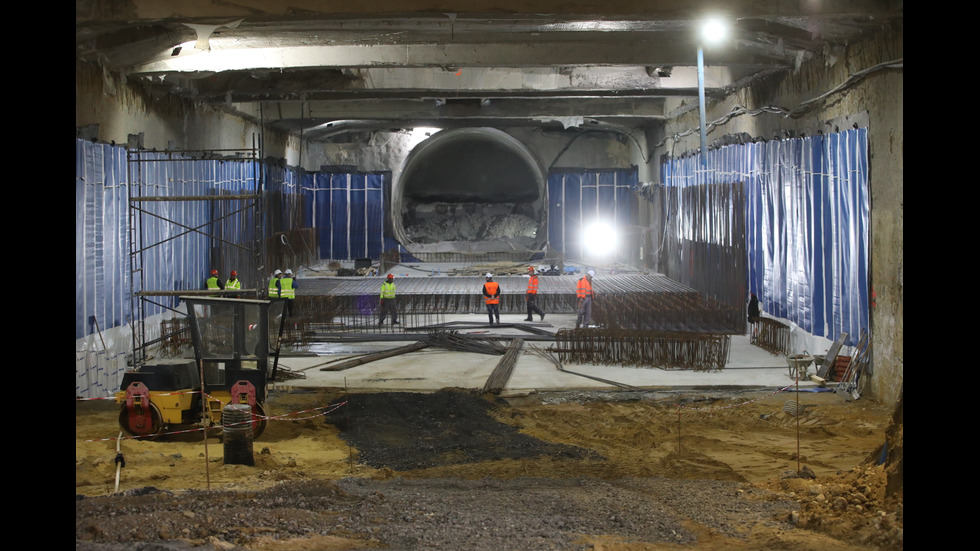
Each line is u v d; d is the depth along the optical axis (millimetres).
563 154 46469
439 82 28875
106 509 9023
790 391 18422
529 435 15500
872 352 17703
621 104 36781
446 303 31359
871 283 17734
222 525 8406
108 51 19641
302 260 43250
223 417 12867
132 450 13578
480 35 21141
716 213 29141
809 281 21516
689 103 32844
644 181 43406
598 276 37719
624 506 9922
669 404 17656
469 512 9422
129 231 19719
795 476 11570
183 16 16250
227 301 14516
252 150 22031
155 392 14367
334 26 19484
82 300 18688
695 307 27312
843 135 19219
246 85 28656
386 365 21984
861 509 9312
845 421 15727
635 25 19547
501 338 25406
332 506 9727
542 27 19656
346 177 46406
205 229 28953
